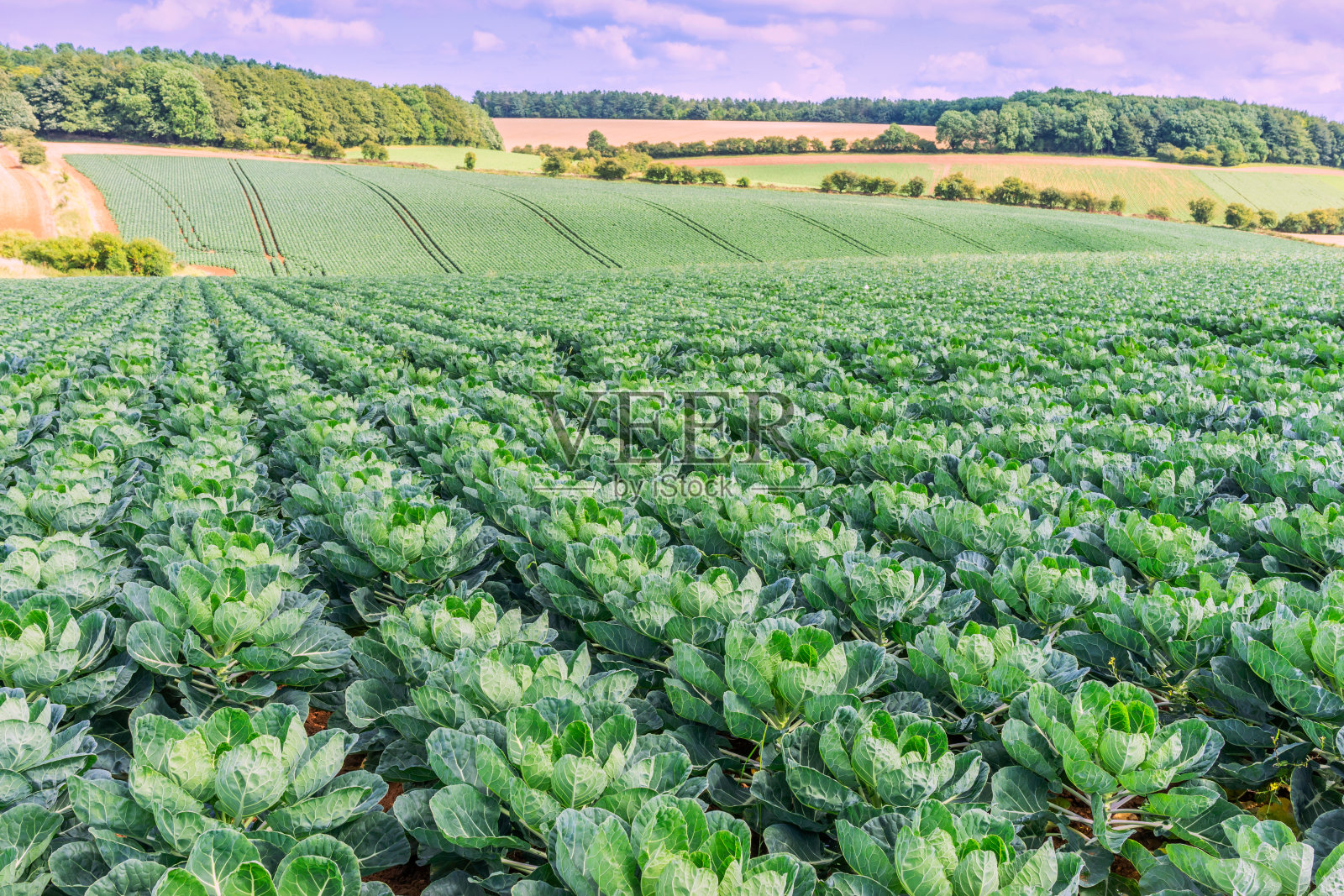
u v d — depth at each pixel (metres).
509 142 155.50
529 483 5.30
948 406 7.98
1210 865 2.23
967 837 2.30
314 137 125.94
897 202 96.00
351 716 3.21
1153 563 4.04
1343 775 2.97
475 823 2.54
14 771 2.71
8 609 3.29
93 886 2.19
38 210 71.88
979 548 4.38
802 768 2.58
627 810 2.43
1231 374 9.34
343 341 15.02
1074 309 19.34
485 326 18.11
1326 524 4.26
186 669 3.38
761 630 3.35
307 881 2.17
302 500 5.18
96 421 7.05
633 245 71.62
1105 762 2.66
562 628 4.15
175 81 111.50
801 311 21.55
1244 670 3.22
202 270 61.84
